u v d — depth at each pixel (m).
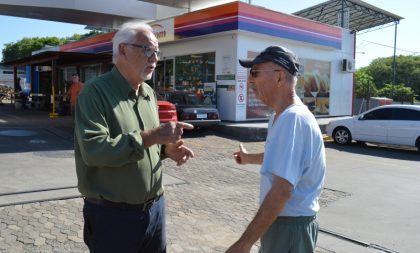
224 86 15.29
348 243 4.75
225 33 14.81
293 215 2.14
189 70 17.02
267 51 2.21
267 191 2.20
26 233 4.46
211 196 6.36
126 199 2.35
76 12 18.92
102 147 2.08
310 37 17.48
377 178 8.34
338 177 8.34
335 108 20.31
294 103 2.19
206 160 9.28
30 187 6.02
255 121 15.38
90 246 2.47
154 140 2.16
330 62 19.73
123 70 2.43
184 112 12.73
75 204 5.49
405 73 72.69
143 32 2.39
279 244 2.16
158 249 2.66
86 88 2.29
